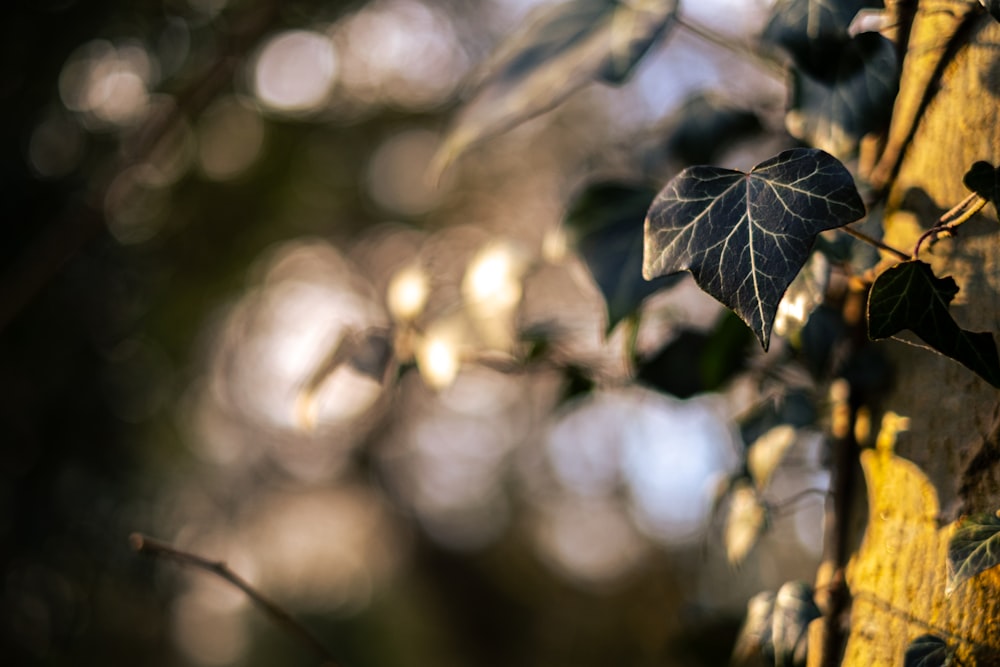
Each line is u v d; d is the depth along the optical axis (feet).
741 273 1.74
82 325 8.48
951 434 1.86
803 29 1.94
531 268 2.19
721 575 2.57
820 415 2.16
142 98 8.73
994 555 1.78
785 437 2.17
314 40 11.85
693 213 1.77
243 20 8.87
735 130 2.29
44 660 7.91
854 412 1.99
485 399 18.63
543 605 19.42
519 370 2.28
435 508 20.85
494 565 20.36
